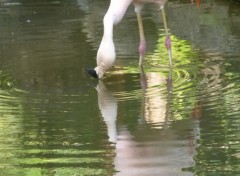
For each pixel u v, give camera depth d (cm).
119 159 848
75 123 979
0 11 1828
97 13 1730
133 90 1123
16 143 915
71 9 1806
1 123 988
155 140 907
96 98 1086
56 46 1428
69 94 1112
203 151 869
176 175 797
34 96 1107
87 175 807
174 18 1625
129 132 938
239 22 1562
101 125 967
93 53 1356
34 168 834
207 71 1209
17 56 1362
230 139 900
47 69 1264
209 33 1486
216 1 1761
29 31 1581
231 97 1056
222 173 803
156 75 1201
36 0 1934
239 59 1275
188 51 1362
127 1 1189
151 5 1766
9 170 829
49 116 1009
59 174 812
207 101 1044
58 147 896
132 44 1424
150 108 1027
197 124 956
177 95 1082
